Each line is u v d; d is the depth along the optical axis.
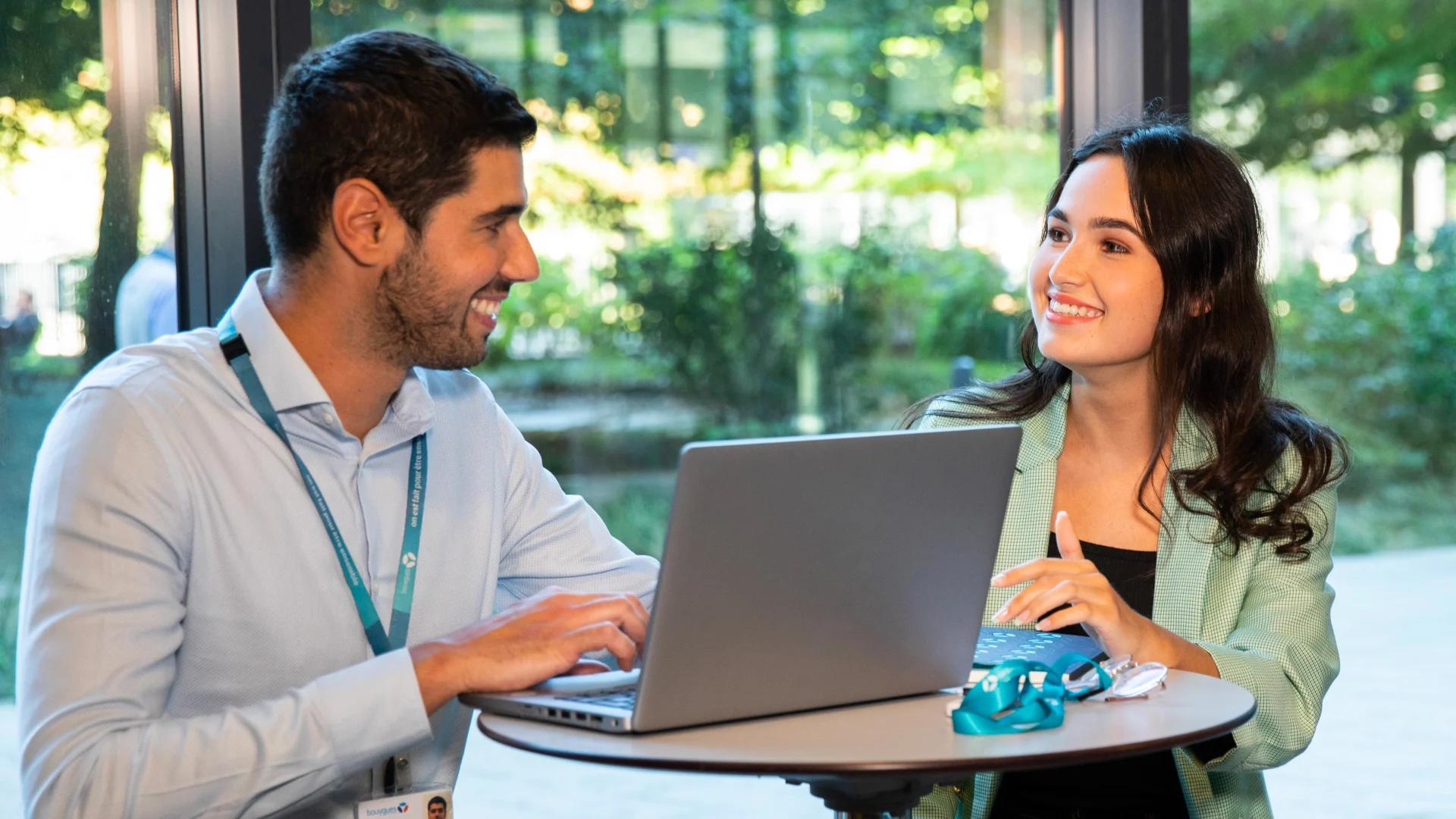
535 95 2.53
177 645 1.37
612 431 2.65
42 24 1.92
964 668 1.37
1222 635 1.73
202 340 1.50
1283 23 3.57
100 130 1.93
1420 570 4.54
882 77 2.76
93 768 1.24
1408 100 3.83
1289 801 3.42
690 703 1.20
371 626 1.49
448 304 1.44
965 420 1.94
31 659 1.30
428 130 1.39
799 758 1.11
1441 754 3.73
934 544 1.28
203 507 1.41
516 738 1.19
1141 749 1.16
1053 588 1.43
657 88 2.63
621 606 1.38
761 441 1.15
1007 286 2.82
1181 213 1.76
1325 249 3.82
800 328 2.76
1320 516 1.77
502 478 1.67
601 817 3.20
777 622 1.22
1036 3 2.71
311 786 1.29
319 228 1.42
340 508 1.51
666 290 2.68
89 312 1.95
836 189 2.76
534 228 2.56
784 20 2.71
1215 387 1.81
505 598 1.78
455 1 2.42
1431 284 3.97
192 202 1.90
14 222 1.93
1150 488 1.84
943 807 1.75
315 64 1.43
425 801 1.45
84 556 1.32
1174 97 2.47
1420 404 4.10
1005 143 2.75
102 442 1.37
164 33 1.93
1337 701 4.17
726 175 2.70
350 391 1.49
